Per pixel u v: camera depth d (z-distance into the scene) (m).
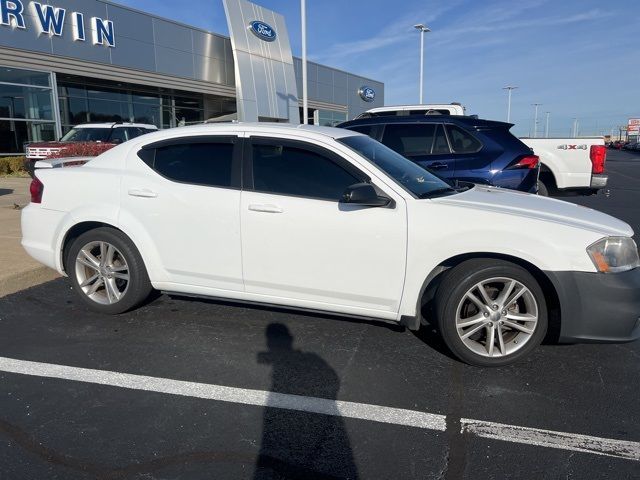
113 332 4.30
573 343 3.60
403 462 2.68
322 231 3.84
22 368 3.66
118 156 4.59
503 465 2.65
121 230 4.39
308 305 4.04
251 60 27.27
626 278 3.45
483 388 3.44
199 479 2.54
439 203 3.78
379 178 3.85
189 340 4.16
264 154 4.14
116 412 3.11
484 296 3.63
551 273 3.47
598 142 8.55
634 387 3.46
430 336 4.28
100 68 20.91
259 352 3.96
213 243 4.14
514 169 6.77
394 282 3.77
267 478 2.55
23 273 5.36
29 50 18.25
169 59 24.17
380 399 3.30
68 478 2.54
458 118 7.21
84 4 20.03
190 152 4.34
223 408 3.18
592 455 2.73
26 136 18.75
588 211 3.99
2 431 2.91
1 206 9.93
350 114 40.12
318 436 2.90
